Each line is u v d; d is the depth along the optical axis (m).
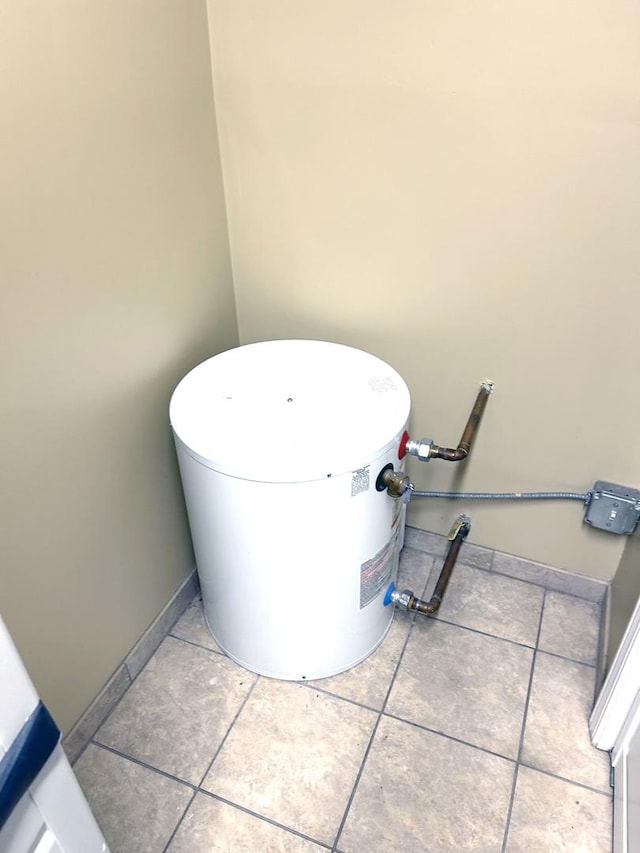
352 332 1.33
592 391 1.20
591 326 1.14
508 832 1.07
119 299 1.02
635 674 1.05
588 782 1.13
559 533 1.41
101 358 1.01
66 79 0.83
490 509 1.44
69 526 1.04
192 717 1.24
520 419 1.29
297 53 1.06
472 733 1.21
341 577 1.13
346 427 1.06
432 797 1.12
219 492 1.02
